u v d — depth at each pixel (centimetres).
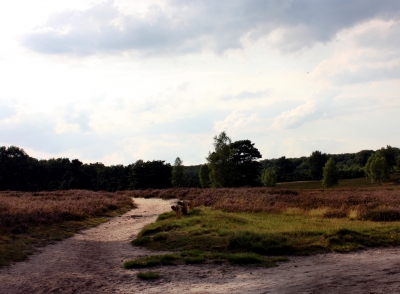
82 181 7819
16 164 7875
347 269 959
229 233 1427
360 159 15938
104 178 10275
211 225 1620
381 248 1252
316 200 2725
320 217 2005
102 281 916
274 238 1290
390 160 11188
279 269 1007
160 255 1170
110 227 2030
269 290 791
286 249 1212
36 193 3825
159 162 8812
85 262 1149
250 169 7494
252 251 1216
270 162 19212
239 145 7594
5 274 976
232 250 1235
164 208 2994
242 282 883
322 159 11281
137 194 4581
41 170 8938
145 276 934
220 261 1097
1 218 1714
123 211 2850
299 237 1327
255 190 3919
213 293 794
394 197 2864
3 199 2720
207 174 8325
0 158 7725
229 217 1825
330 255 1161
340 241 1299
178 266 1062
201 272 993
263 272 978
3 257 1157
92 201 2869
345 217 1994
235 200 2762
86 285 877
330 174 7881
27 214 1892
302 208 2331
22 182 8012
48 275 973
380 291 746
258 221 1805
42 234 1608
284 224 1684
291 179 11781
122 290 838
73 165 7975
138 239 1479
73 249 1386
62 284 881
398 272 899
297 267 1023
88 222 2114
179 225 1655
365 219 1894
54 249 1375
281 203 2573
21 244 1372
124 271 1018
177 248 1316
